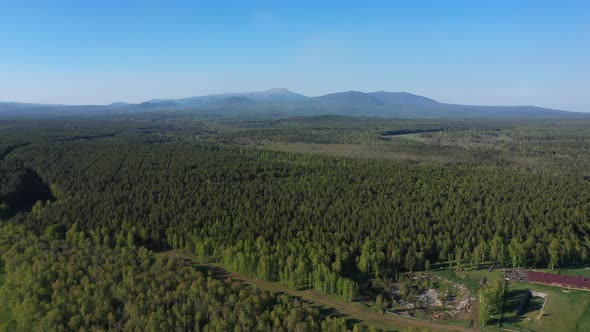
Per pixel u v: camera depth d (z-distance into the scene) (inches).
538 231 5521.7
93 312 3678.6
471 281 4832.7
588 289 4525.1
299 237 5438.0
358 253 5241.1
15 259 4655.5
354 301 4441.4
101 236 5634.8
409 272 5103.3
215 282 4202.8
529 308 4254.4
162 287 4008.4
